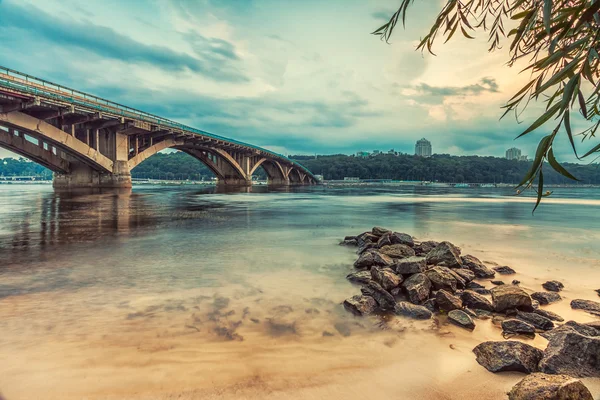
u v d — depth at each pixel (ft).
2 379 9.36
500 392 8.99
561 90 5.29
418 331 13.37
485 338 12.81
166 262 25.46
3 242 33.42
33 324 13.34
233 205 94.22
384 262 23.35
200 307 15.66
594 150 4.34
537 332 13.41
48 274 21.49
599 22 4.28
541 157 4.51
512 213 77.87
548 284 20.25
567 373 9.44
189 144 202.18
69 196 115.14
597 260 28.27
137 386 9.12
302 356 10.97
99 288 18.54
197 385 9.20
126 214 62.64
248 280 20.74
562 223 57.26
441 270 19.92
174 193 166.61
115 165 147.23
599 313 15.76
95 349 11.21
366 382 9.46
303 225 51.21
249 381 9.43
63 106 108.47
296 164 423.64
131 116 139.54
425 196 175.52
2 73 90.38
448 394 8.91
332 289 19.04
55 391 8.85
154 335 12.42
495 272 24.25
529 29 5.28
